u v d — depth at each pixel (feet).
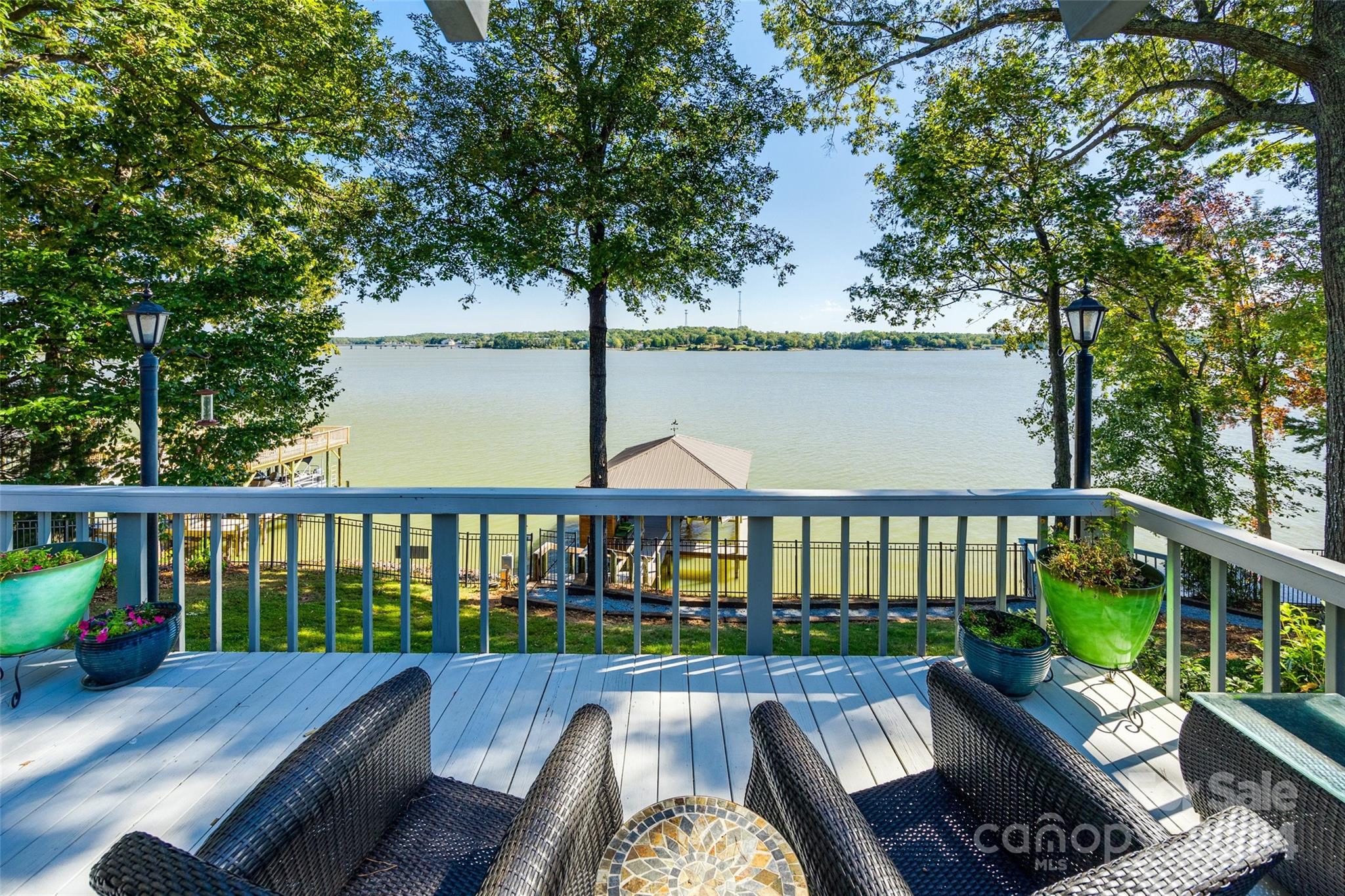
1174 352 44.39
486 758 6.46
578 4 30.78
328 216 35.35
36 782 6.02
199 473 28.25
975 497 8.76
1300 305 36.63
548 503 8.77
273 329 30.83
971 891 3.86
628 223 31.45
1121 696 7.72
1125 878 2.65
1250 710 4.72
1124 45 29.78
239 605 28.04
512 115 30.86
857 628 29.99
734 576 48.11
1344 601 5.51
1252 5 25.02
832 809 3.40
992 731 4.32
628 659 8.77
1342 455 20.22
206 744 6.68
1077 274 32.12
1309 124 21.84
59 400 26.37
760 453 128.36
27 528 22.68
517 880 2.85
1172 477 43.37
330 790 3.73
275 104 33.50
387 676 8.25
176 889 2.40
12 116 26.12
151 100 29.73
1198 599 38.83
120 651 7.74
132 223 28.02
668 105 32.22
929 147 34.50
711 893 3.18
